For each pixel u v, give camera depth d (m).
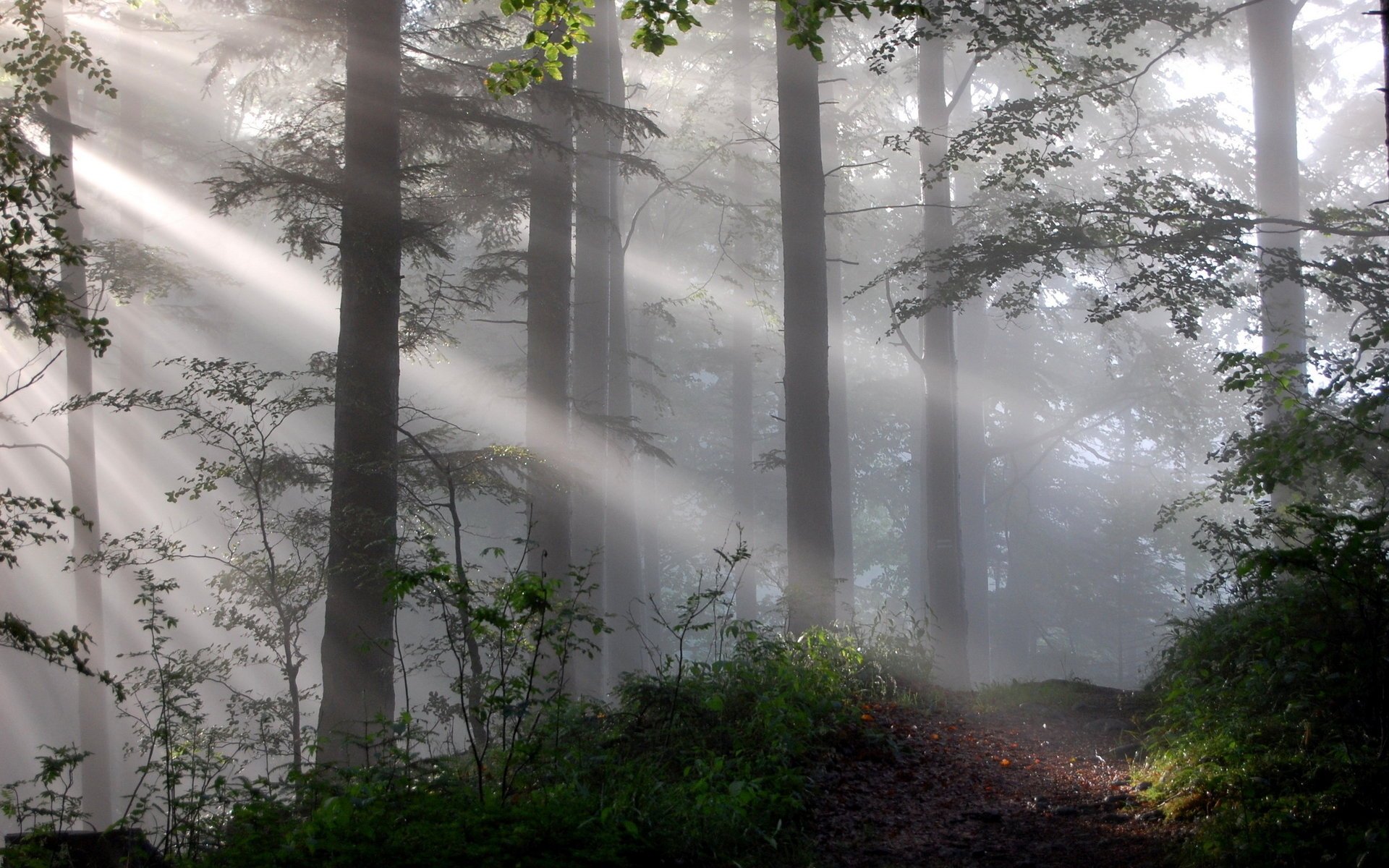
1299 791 6.11
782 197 16.98
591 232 21.14
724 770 7.30
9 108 8.93
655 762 7.46
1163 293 16.75
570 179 17.48
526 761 6.49
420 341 15.50
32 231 8.17
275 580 11.52
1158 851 6.18
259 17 13.79
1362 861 5.01
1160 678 11.34
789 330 16.72
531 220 17.30
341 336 12.59
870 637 12.85
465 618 9.71
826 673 10.18
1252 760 6.65
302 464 12.55
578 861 5.03
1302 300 19.11
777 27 17.03
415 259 14.66
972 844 6.75
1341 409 10.42
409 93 13.40
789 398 16.64
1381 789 5.74
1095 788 8.02
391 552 11.95
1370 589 6.74
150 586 10.10
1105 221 17.59
